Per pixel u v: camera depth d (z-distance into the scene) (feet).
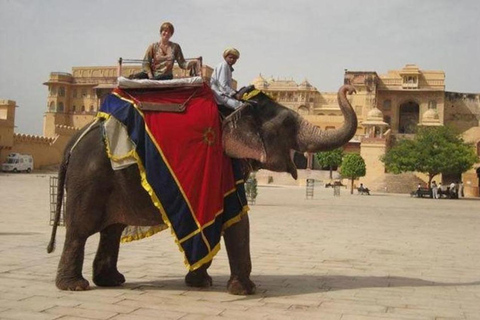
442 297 18.75
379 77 266.57
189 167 17.75
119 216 18.65
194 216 17.49
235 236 18.26
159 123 18.01
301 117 19.54
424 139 140.36
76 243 18.31
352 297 18.35
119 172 18.08
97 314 15.16
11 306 15.84
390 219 58.39
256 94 19.51
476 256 30.32
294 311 16.11
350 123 18.30
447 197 134.51
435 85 259.39
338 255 28.99
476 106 264.72
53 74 270.67
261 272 23.22
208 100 18.71
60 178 19.56
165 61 19.83
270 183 188.03
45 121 269.85
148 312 15.55
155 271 22.54
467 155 138.82
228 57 19.65
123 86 18.71
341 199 103.81
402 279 22.25
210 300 17.29
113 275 19.24
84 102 270.87
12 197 68.33
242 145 18.52
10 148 173.17
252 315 15.49
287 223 48.49
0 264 22.86
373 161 177.88
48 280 19.67
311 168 216.13
